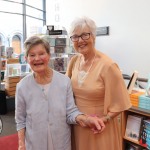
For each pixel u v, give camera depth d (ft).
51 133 4.77
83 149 5.10
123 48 17.71
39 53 4.57
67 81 5.01
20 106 4.90
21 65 17.56
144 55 16.39
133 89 8.15
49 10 24.30
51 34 14.26
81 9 20.61
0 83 17.20
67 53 13.94
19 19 22.49
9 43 21.85
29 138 4.83
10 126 13.85
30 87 4.82
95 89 4.71
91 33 4.73
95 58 4.93
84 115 4.79
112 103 4.76
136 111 7.16
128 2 16.92
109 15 18.33
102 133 4.88
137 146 7.68
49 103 4.76
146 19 15.94
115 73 4.61
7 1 21.36
